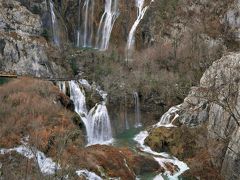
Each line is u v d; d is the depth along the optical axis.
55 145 33.91
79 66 54.66
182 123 43.97
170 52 58.84
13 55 50.34
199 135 40.97
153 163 37.59
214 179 35.12
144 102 51.31
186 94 50.69
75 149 35.19
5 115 36.91
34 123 36.03
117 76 53.09
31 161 31.42
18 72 49.84
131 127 49.41
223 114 37.91
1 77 46.66
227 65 41.50
